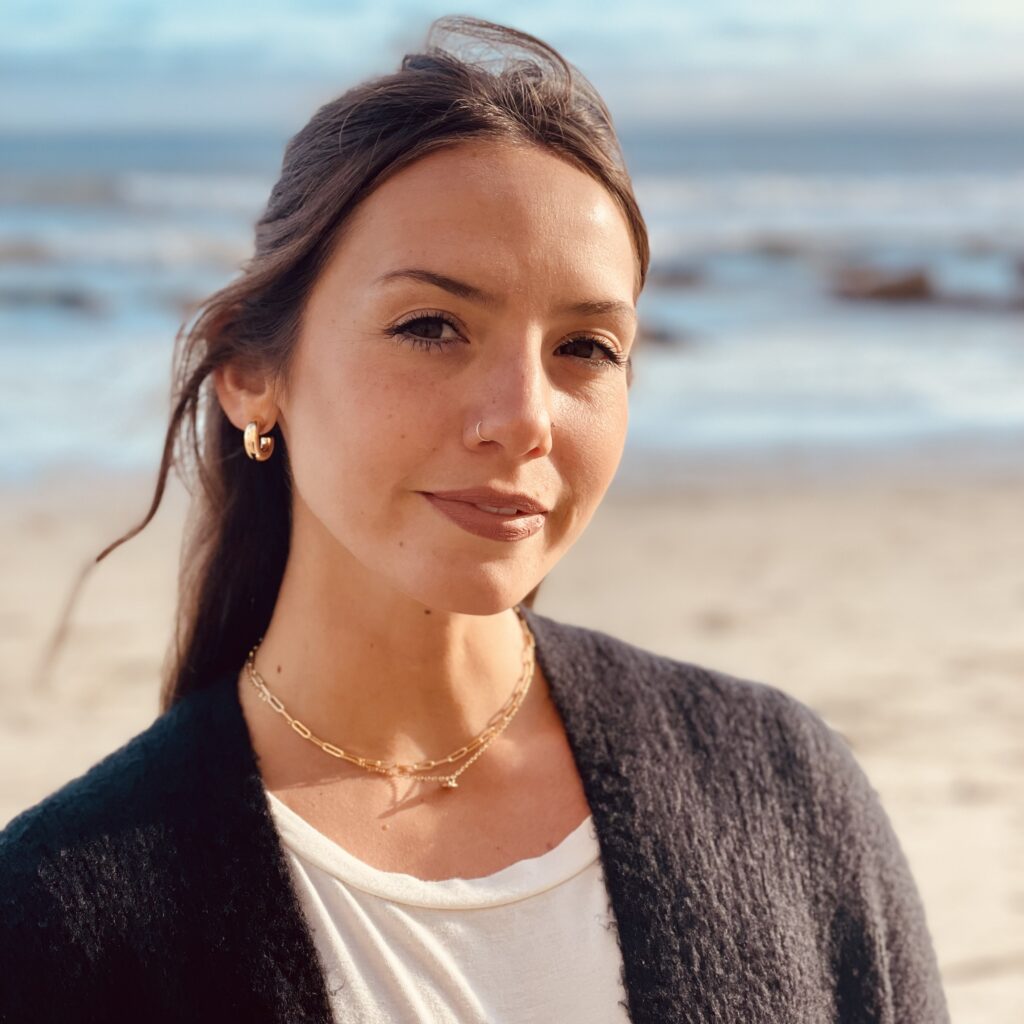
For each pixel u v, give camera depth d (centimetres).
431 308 153
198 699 171
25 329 1938
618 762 175
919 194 4747
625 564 974
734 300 2452
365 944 157
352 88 165
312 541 170
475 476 153
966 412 1492
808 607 880
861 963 179
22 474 1171
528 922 163
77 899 151
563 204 156
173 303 2177
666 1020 161
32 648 784
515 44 165
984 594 911
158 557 973
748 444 1354
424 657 169
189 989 150
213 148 7931
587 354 161
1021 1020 455
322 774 167
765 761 183
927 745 665
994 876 547
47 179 4478
